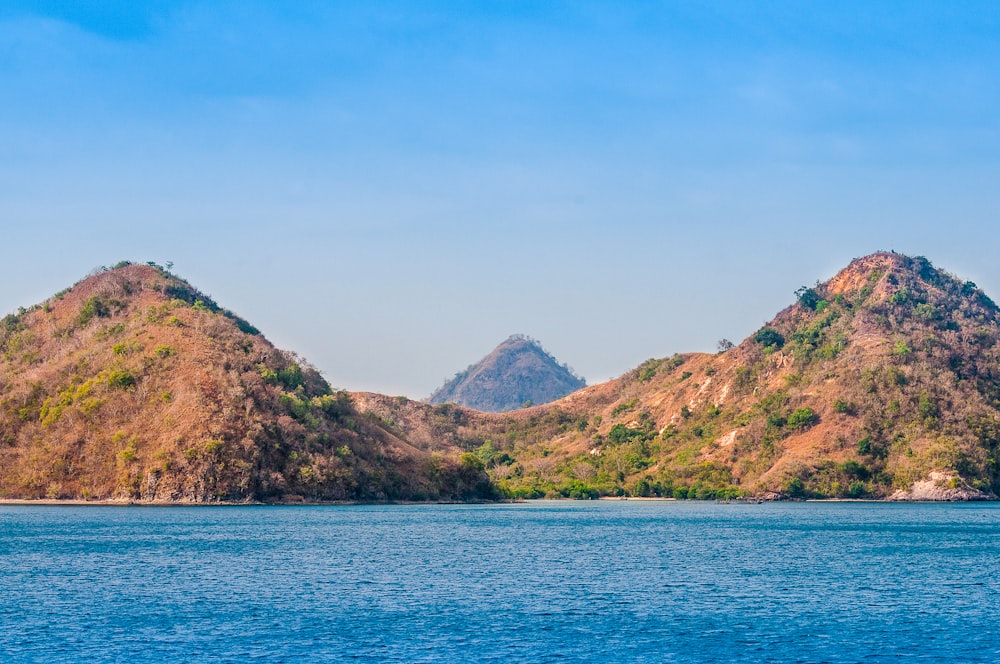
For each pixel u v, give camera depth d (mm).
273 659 56531
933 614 70500
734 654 58438
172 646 59188
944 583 86000
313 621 66812
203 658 56594
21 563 95750
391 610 71250
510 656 57656
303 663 55812
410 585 83562
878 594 79562
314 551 110438
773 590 81688
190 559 101000
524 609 72000
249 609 71062
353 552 109938
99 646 59031
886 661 57125
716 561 103000
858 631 64562
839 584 85250
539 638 62125
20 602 72812
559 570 94438
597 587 83062
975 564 100500
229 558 102312
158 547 113000
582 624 66500
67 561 97750
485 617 68750
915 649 59656
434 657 57312
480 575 90375
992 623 67250
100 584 82250
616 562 101625
